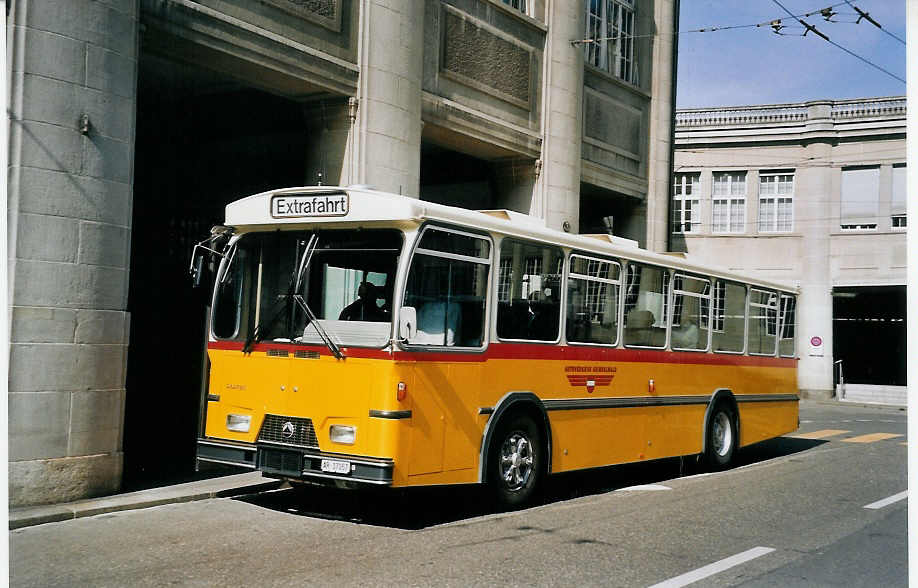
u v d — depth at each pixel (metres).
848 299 36.56
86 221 9.43
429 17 14.67
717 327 13.41
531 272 9.59
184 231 15.41
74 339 9.29
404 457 7.94
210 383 8.97
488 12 16.02
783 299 15.66
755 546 7.98
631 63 21.00
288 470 8.28
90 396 9.41
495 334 9.02
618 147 20.23
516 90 16.75
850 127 34.50
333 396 8.15
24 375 8.88
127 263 9.90
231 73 12.11
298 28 12.33
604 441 10.70
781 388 15.41
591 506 9.84
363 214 8.25
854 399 34.97
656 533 8.41
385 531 8.17
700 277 12.94
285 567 6.77
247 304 8.86
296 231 8.72
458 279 8.62
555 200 17.45
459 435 8.53
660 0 21.75
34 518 8.33
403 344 7.96
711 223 36.53
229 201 16.05
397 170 13.58
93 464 9.39
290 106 14.77
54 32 9.19
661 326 11.98
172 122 15.22
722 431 13.52
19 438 8.81
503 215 9.55
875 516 9.59
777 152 35.69
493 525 8.54
